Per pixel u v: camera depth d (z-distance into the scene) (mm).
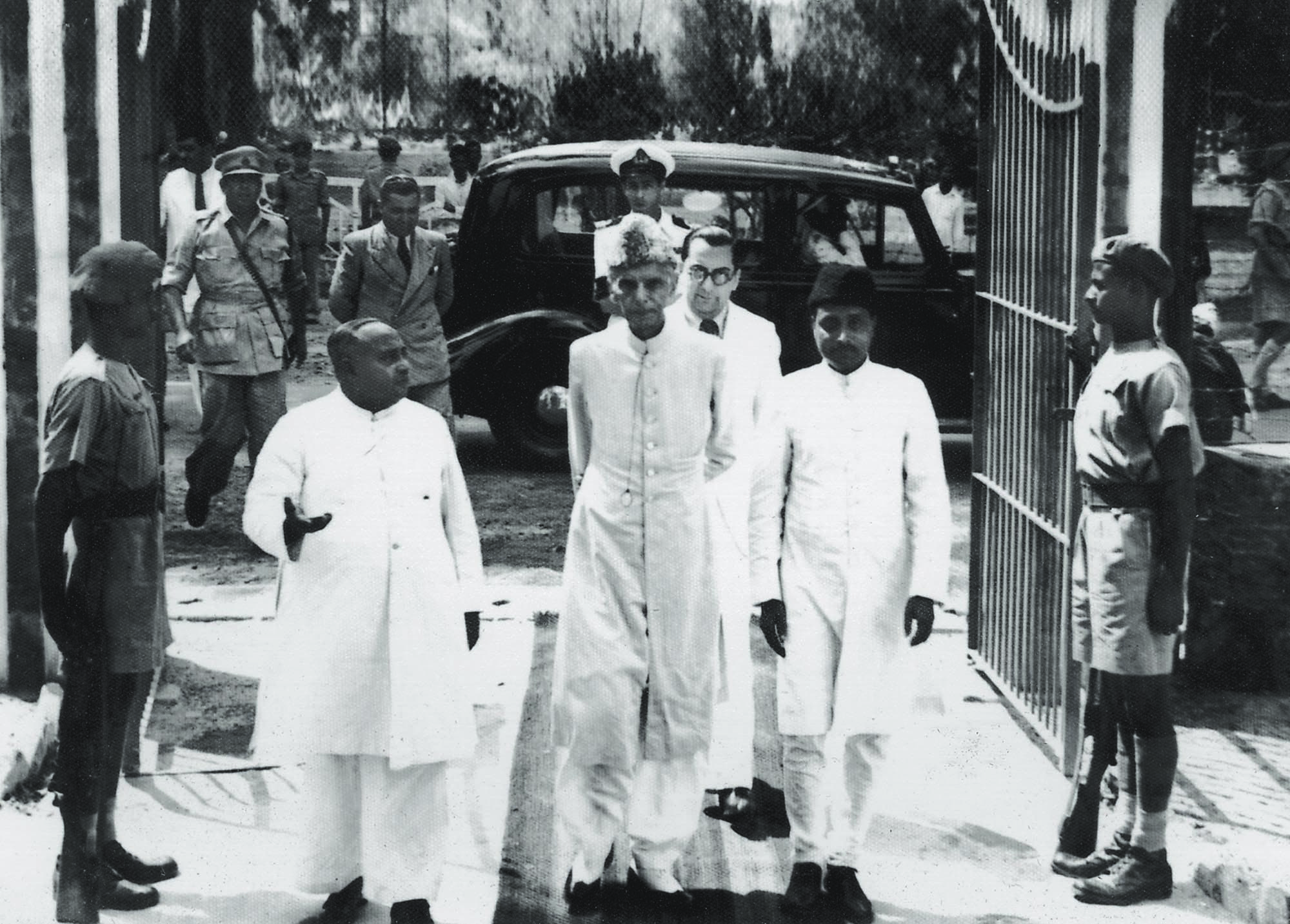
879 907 4496
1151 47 5605
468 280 10781
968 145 16484
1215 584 6305
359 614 4230
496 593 7734
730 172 10703
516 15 17500
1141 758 4535
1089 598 4578
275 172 16750
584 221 10734
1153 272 4500
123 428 4344
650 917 4414
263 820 5090
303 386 13344
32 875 4566
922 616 4391
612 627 4387
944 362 10977
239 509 9430
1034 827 5066
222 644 6918
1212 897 4574
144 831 4973
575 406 4484
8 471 5746
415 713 4195
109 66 6023
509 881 4645
